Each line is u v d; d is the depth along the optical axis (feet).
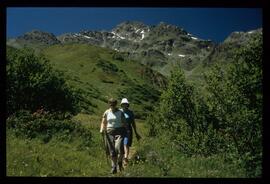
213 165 42.19
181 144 49.08
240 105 42.98
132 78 580.30
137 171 44.29
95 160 55.31
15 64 85.46
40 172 43.75
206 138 46.57
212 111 44.98
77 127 65.67
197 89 48.96
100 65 582.76
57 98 90.63
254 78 41.98
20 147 50.26
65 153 53.88
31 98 85.40
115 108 48.11
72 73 517.14
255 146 41.52
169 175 40.91
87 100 288.92
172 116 52.08
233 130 43.01
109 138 48.06
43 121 62.34
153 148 53.11
